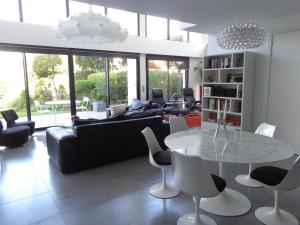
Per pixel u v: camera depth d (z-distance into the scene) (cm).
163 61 886
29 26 592
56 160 370
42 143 517
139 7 376
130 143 404
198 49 953
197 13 410
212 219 233
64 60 664
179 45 891
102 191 293
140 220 232
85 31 363
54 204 263
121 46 745
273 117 479
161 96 816
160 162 263
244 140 262
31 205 261
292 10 400
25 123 555
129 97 816
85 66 705
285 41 446
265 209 246
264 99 490
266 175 221
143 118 416
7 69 595
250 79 496
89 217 238
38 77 638
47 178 334
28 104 631
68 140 345
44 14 625
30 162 399
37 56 627
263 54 484
